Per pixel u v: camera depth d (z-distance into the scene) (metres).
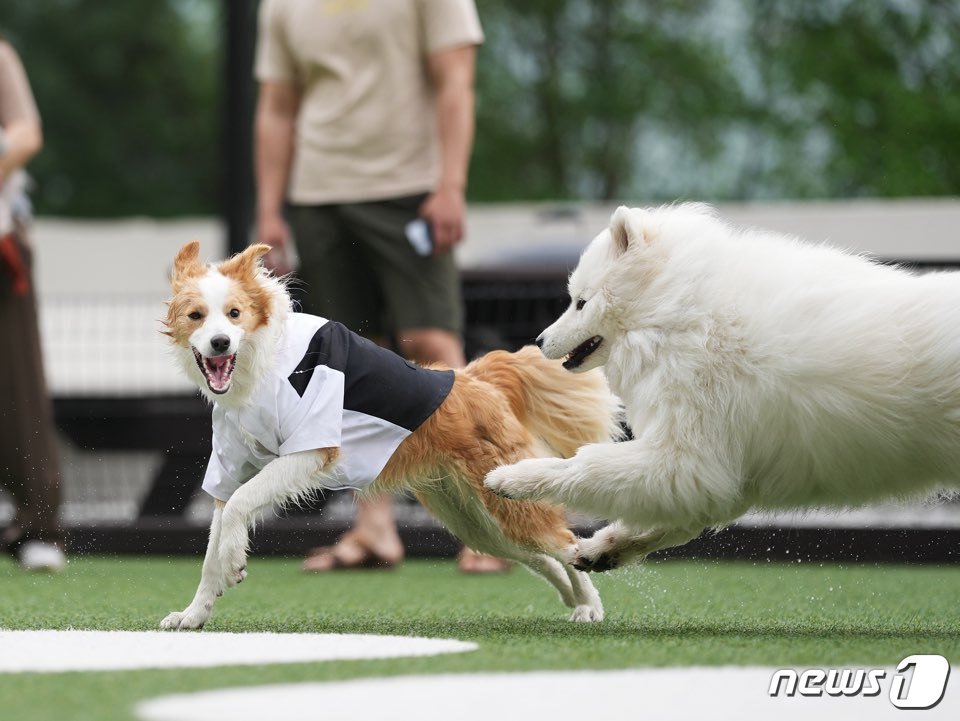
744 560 12.42
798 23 36.72
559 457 7.99
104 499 15.17
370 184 10.61
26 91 12.16
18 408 11.70
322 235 10.79
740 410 6.66
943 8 34.41
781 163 39.69
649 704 4.92
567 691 5.12
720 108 41.50
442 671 5.55
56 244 23.77
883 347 6.52
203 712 4.72
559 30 45.19
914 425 6.55
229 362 6.95
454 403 7.46
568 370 7.20
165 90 52.81
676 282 6.78
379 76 10.61
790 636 6.81
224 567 6.95
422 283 10.58
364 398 7.12
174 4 53.75
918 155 32.56
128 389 15.40
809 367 6.54
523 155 46.12
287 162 11.41
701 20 43.69
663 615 8.12
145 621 7.67
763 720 4.76
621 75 43.75
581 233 18.62
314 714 4.68
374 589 9.97
